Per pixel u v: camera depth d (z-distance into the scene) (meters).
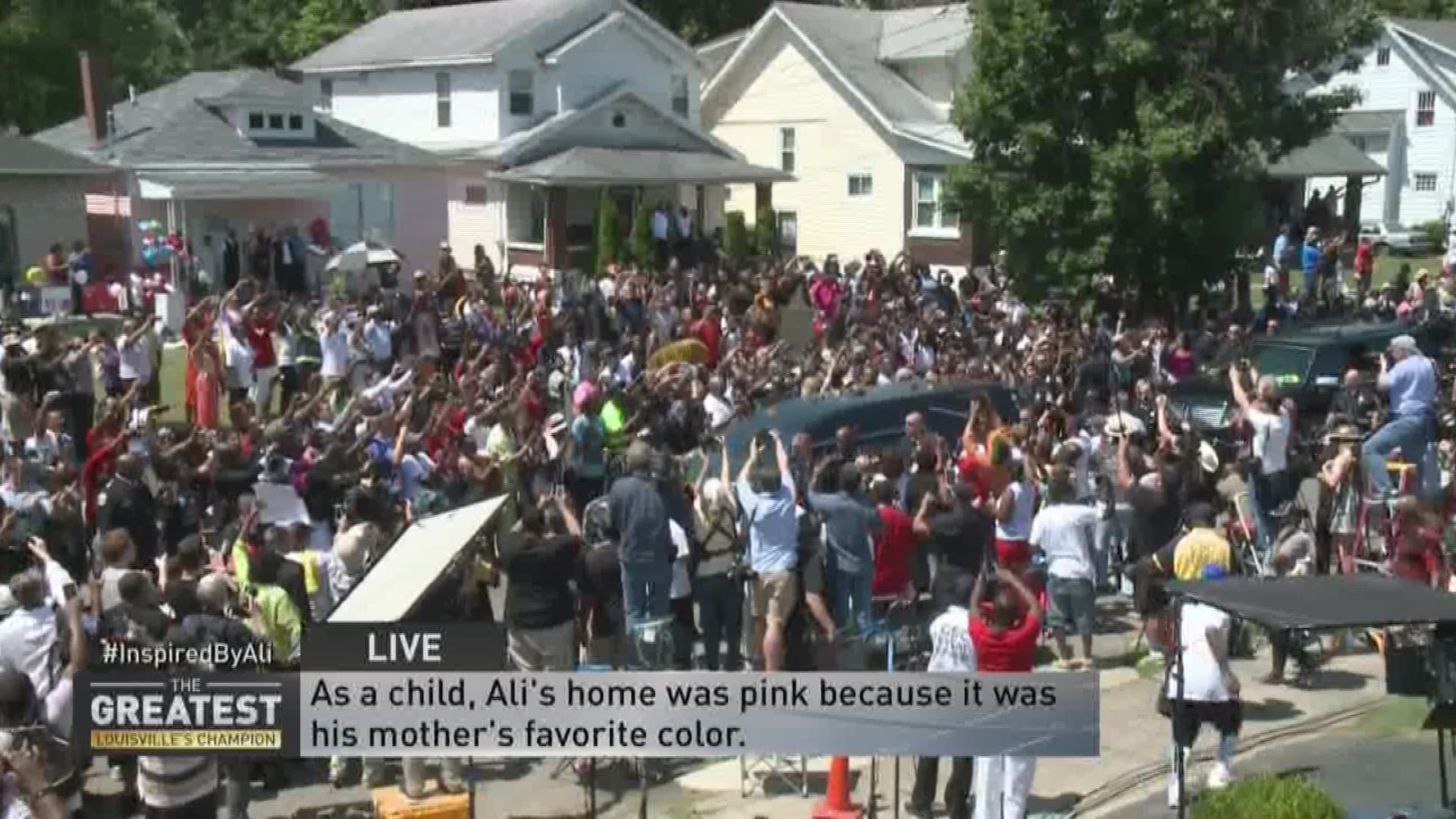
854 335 24.67
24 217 35.44
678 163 43.44
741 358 22.55
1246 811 9.02
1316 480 18.53
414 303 25.09
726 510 13.23
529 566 11.56
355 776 12.08
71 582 11.70
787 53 47.19
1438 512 14.79
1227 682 10.77
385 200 39.94
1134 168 29.28
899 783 10.95
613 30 44.62
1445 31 59.78
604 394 19.00
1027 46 30.19
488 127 43.75
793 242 47.94
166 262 32.94
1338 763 11.93
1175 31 29.42
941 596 11.80
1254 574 14.67
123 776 11.33
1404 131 59.28
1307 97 31.70
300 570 11.75
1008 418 17.94
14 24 49.88
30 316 32.38
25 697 9.44
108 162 35.69
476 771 12.23
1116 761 12.10
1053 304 30.58
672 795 11.70
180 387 26.14
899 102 45.31
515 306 28.42
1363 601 8.83
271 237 34.50
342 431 16.66
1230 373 20.39
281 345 22.83
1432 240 53.75
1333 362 22.34
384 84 46.44
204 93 39.25
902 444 16.05
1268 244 44.84
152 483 15.47
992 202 31.91
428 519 10.18
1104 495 16.64
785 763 12.31
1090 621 13.79
